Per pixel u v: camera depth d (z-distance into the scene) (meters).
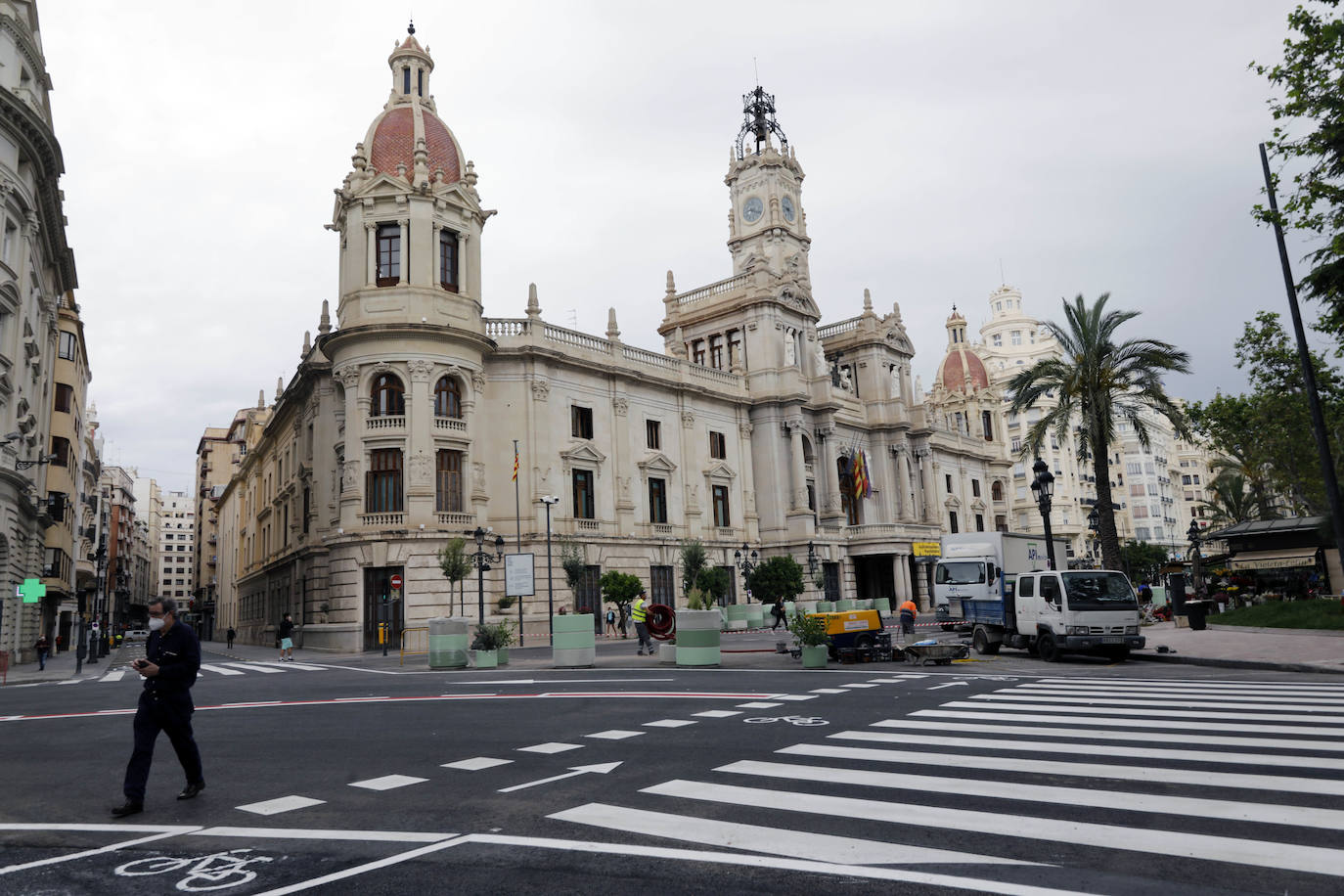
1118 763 8.57
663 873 5.67
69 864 6.39
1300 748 9.09
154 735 8.28
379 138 44.72
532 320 47.41
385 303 41.66
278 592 58.31
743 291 64.62
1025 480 112.50
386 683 21.30
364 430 40.59
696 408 57.91
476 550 41.44
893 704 13.63
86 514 87.19
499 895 5.36
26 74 35.34
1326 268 20.66
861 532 66.12
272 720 14.23
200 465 136.62
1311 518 40.12
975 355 95.31
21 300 33.94
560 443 48.06
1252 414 46.22
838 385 72.00
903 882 5.32
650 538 51.84
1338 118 19.12
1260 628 28.47
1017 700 13.73
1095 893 5.04
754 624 51.00
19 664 40.06
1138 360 33.16
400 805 7.91
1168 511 131.00
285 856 6.41
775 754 9.60
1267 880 5.20
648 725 12.13
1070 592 21.52
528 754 10.26
